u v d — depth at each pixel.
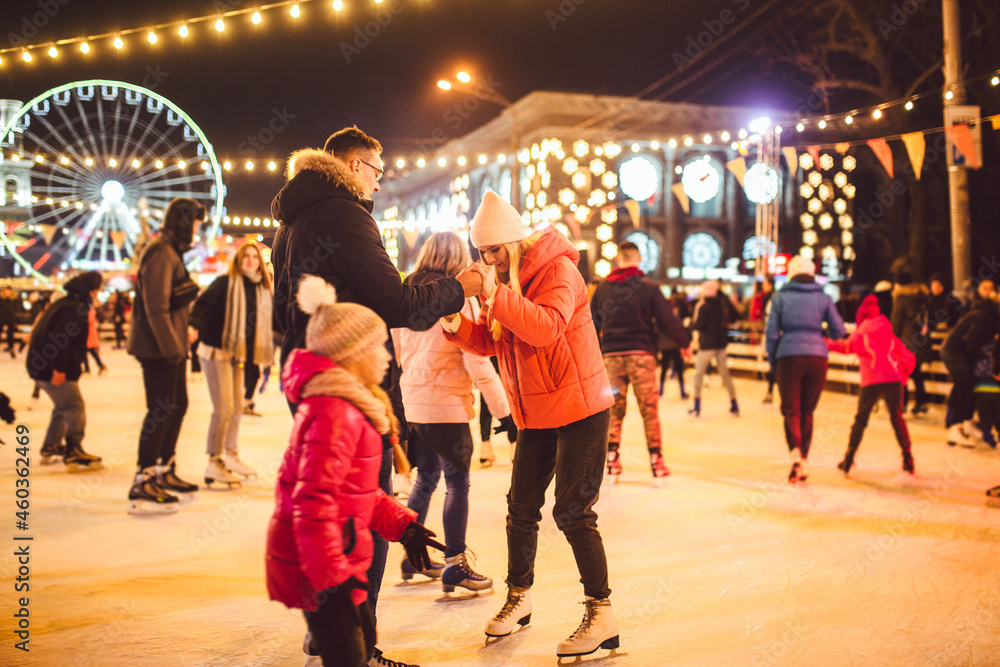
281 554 2.01
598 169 26.34
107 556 3.97
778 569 3.74
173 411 5.07
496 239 2.88
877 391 5.87
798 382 5.79
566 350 2.83
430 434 3.46
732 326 16.47
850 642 2.89
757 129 16.23
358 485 2.04
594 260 25.83
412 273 3.62
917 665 2.69
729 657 2.77
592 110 29.11
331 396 2.00
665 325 5.86
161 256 4.93
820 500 5.19
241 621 3.10
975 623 3.05
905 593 3.40
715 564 3.83
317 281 2.14
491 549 4.17
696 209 32.62
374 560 2.69
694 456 7.00
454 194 37.22
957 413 7.32
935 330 11.41
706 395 12.27
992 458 6.71
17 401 10.49
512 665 2.74
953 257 11.09
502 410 3.63
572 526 2.84
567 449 2.88
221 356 5.62
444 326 3.03
